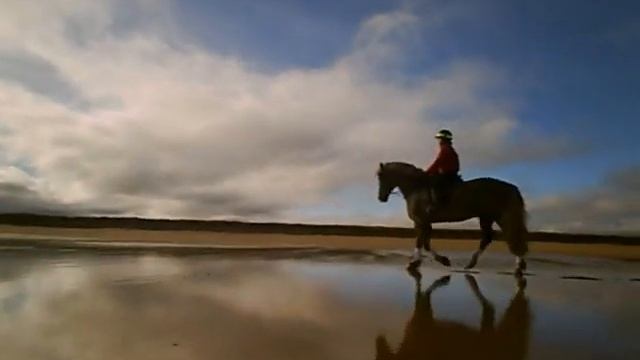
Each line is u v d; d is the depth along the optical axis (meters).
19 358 5.00
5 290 8.58
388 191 12.94
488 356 5.52
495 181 12.07
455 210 12.12
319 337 6.12
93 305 7.56
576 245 20.14
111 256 14.53
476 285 10.64
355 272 12.68
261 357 5.27
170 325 6.46
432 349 5.74
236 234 23.06
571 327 6.93
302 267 13.60
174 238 22.20
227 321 6.81
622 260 17.73
